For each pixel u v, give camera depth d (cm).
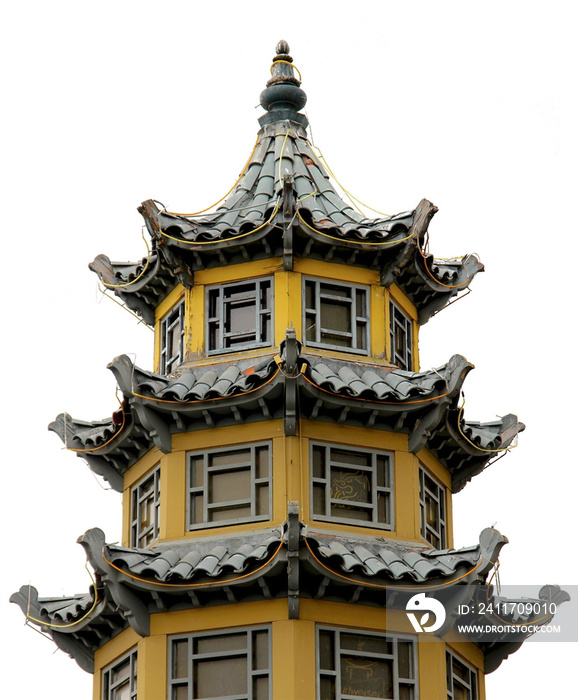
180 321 7731
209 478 7269
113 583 6906
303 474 7162
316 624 6919
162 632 7000
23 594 7488
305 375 7044
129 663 7225
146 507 7544
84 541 6856
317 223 7425
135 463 7644
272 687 6794
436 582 6894
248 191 7825
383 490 7288
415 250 7538
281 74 8206
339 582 6862
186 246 7500
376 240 7512
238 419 7238
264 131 8088
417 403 7250
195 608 7000
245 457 7262
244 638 6931
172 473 7306
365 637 6988
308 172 7888
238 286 7569
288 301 7450
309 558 6738
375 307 7581
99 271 7931
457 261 7912
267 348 7425
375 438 7344
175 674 6950
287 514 6712
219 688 6881
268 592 6881
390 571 6869
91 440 7594
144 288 7881
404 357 7756
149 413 7269
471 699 7419
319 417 7275
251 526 7144
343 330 7519
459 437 7581
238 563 6812
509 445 7700
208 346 7519
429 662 7025
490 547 6838
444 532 7656
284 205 7331
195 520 7225
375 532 7206
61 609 7431
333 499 7206
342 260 7575
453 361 7238
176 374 7475
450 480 7844
